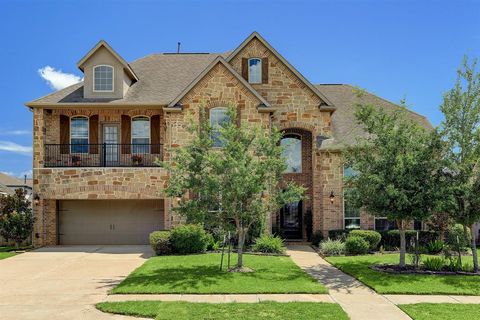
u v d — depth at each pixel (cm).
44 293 1155
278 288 1167
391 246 1995
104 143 2264
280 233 2267
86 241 2330
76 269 1529
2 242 2289
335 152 2189
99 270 1507
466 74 1457
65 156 2309
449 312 946
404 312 959
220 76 2159
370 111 1505
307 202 2359
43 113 2225
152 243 1809
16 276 1404
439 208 1369
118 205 2352
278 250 1852
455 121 1447
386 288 1174
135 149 2350
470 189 1400
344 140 2231
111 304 1011
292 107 2312
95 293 1150
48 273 1454
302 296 1107
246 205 1451
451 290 1156
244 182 1397
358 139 1559
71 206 2341
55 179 2164
